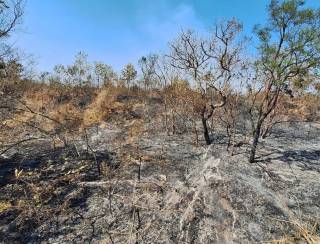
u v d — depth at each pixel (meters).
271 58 6.37
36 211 5.11
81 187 5.84
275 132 10.16
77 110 12.23
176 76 8.81
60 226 4.82
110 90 14.56
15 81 11.02
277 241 4.48
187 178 6.21
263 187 5.94
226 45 7.28
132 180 6.07
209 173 6.36
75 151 7.65
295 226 4.82
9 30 10.06
